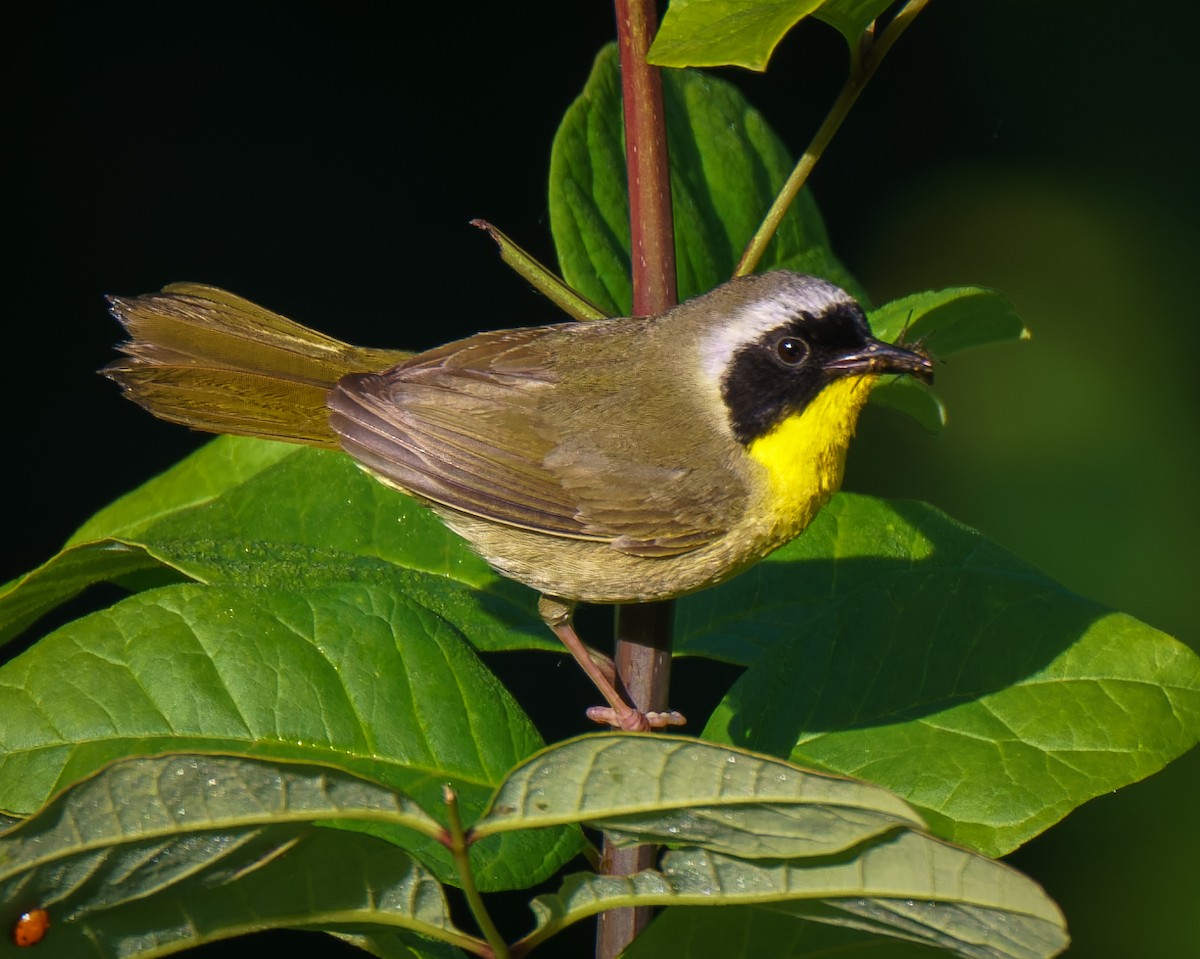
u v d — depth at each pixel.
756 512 8.15
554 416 8.40
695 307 8.42
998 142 20.97
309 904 4.57
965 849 4.22
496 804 4.33
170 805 4.21
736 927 4.93
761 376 8.12
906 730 6.24
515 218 19.75
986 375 18.62
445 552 7.75
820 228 8.98
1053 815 5.96
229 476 8.16
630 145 6.35
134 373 8.35
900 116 21.23
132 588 7.42
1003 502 17.75
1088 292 19.39
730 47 5.38
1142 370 18.67
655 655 6.77
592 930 14.40
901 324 7.22
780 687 6.36
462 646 6.12
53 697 5.79
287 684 5.91
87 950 4.51
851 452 18.12
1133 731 6.17
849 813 4.21
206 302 8.62
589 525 8.10
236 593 6.06
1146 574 17.19
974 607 6.52
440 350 8.80
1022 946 4.44
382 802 4.29
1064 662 6.38
